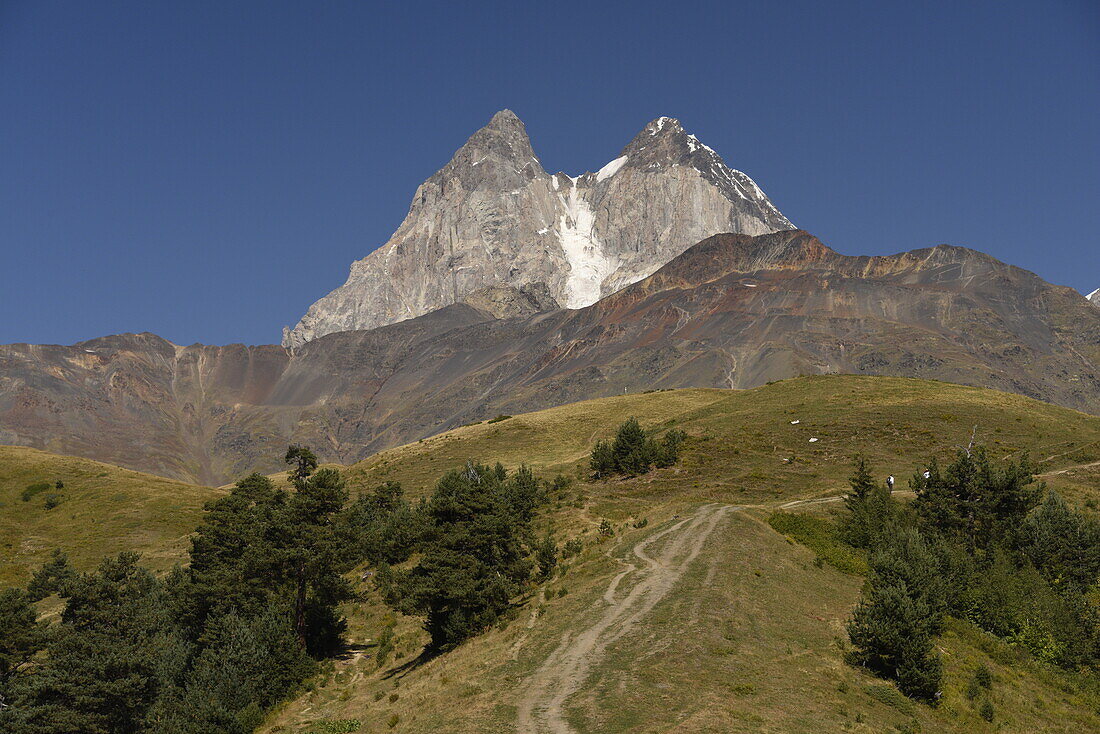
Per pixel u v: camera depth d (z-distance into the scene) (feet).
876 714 116.67
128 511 462.60
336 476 242.58
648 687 118.93
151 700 189.16
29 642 216.54
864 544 209.77
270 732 164.25
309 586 235.81
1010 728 123.85
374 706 153.79
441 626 190.19
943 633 158.40
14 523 451.12
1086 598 183.11
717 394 602.85
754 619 148.25
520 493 298.35
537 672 133.39
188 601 225.97
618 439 367.66
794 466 330.75
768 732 103.76
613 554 209.97
